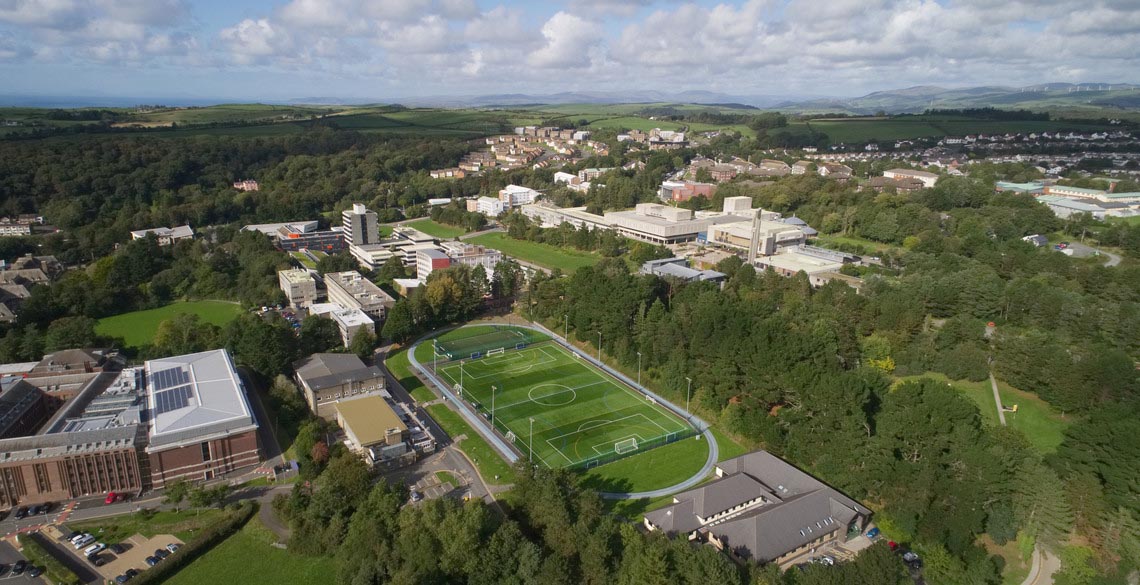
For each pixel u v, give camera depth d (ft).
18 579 418.10
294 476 538.47
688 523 458.91
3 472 483.10
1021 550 453.58
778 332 652.48
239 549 455.63
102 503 499.10
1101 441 469.98
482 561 407.85
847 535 466.29
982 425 550.77
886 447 503.61
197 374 623.77
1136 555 413.80
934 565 419.95
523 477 476.54
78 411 562.66
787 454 565.53
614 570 404.36
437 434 613.11
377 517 448.24
